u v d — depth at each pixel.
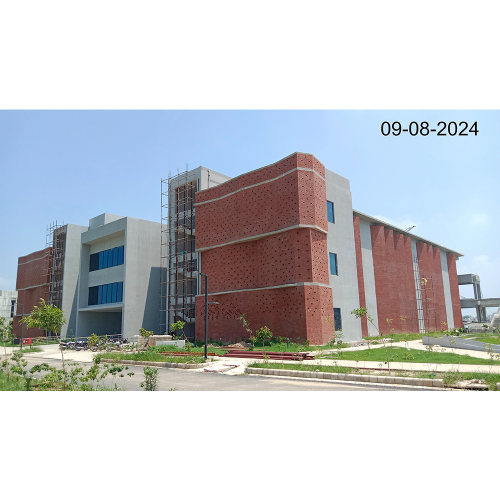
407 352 19.98
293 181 28.09
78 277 46.00
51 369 10.46
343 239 31.94
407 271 44.38
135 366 18.94
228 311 30.80
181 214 38.00
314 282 26.88
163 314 39.72
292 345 25.12
